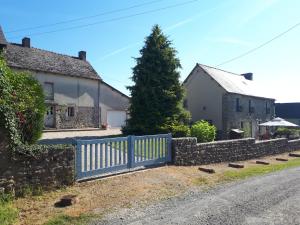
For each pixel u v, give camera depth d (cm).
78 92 3469
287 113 5894
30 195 855
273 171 1427
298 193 989
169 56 2627
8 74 918
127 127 2573
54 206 801
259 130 4050
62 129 3256
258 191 1010
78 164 998
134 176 1097
